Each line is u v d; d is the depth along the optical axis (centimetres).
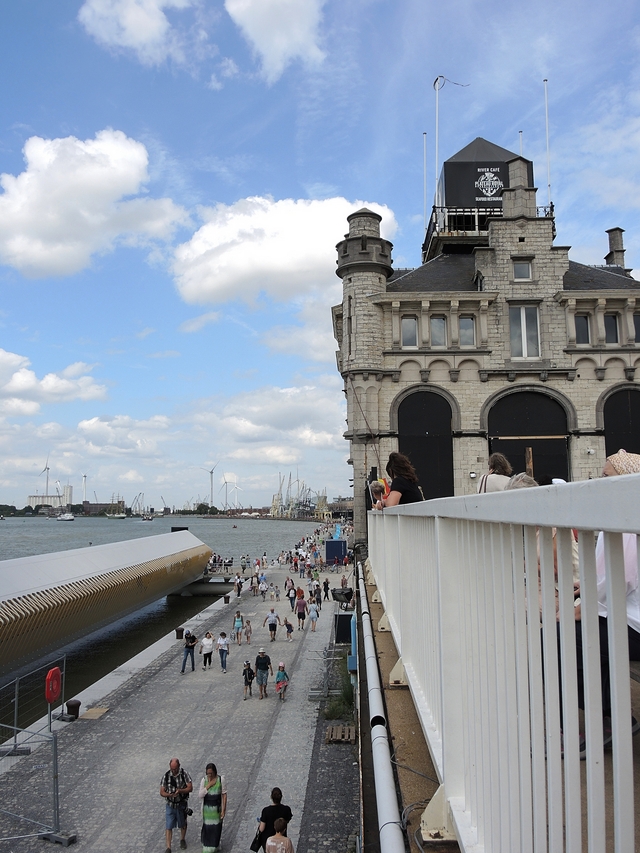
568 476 3428
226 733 2622
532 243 3556
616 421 3453
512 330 3544
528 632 260
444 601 409
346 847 1750
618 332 3509
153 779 2189
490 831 314
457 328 3497
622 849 183
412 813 411
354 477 3431
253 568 9331
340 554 9475
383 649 881
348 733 2530
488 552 318
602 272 3856
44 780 2184
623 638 185
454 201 4472
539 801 248
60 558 5016
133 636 5584
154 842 1791
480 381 3469
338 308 3719
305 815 1936
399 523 790
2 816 1927
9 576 4156
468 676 368
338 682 3153
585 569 205
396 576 888
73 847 1762
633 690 514
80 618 4581
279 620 5209
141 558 6391
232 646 4244
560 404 3462
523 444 3450
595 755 201
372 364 3462
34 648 3981
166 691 3216
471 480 3403
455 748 391
